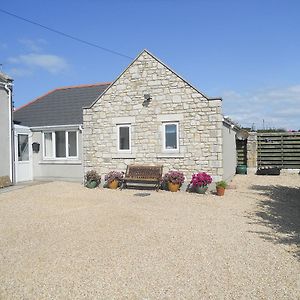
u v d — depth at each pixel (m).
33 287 5.11
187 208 10.85
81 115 18.39
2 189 15.34
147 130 15.18
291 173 22.50
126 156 15.54
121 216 9.65
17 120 19.44
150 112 15.11
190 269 5.71
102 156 16.02
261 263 5.94
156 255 6.38
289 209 10.74
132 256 6.34
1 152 16.31
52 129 18.17
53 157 18.44
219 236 7.62
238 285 5.08
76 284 5.18
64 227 8.53
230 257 6.26
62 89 21.83
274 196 13.30
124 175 15.48
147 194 13.70
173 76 14.70
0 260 6.22
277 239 7.38
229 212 10.24
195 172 14.41
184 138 14.57
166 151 14.89
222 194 13.29
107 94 15.90
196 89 14.34
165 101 14.85
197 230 8.13
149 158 15.16
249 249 6.70
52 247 6.93
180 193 13.91
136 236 7.63
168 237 7.55
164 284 5.15
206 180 13.62
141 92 15.25
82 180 17.69
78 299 4.73
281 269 5.66
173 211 10.38
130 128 15.48
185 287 5.04
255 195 13.51
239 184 16.84
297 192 14.38
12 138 17.08
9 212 10.48
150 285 5.12
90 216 9.73
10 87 16.77
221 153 14.05
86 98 20.05
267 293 4.81
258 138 23.41
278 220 9.19
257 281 5.21
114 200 12.36
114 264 5.95
